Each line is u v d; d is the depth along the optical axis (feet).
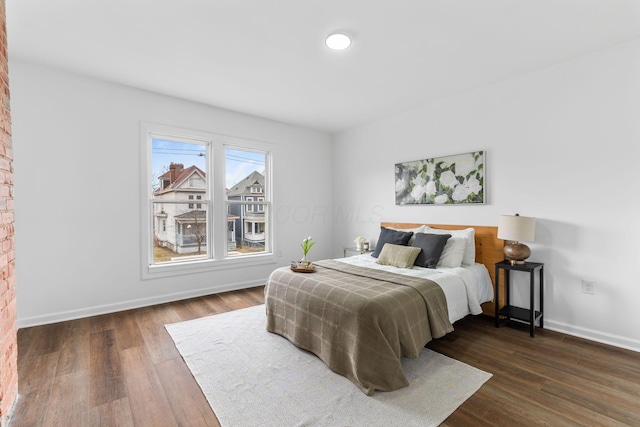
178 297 11.91
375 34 7.31
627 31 7.20
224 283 13.16
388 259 10.28
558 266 8.90
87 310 10.01
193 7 6.34
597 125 8.16
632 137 7.64
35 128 9.14
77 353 7.52
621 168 7.81
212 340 8.31
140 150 10.96
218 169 12.92
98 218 10.19
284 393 5.97
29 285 9.12
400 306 6.63
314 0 6.09
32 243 9.14
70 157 9.69
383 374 6.02
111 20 6.82
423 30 7.14
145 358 7.32
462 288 8.69
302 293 7.89
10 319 5.36
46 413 5.35
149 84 10.43
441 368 6.84
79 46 7.98
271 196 14.76
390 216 13.91
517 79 9.66
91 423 5.13
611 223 7.98
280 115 13.82
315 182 16.37
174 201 12.04
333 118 14.23
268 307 9.00
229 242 13.66
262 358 7.34
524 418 5.20
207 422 5.19
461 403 5.61
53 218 9.45
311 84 10.32
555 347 7.86
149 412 5.42
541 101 9.16
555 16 6.61
